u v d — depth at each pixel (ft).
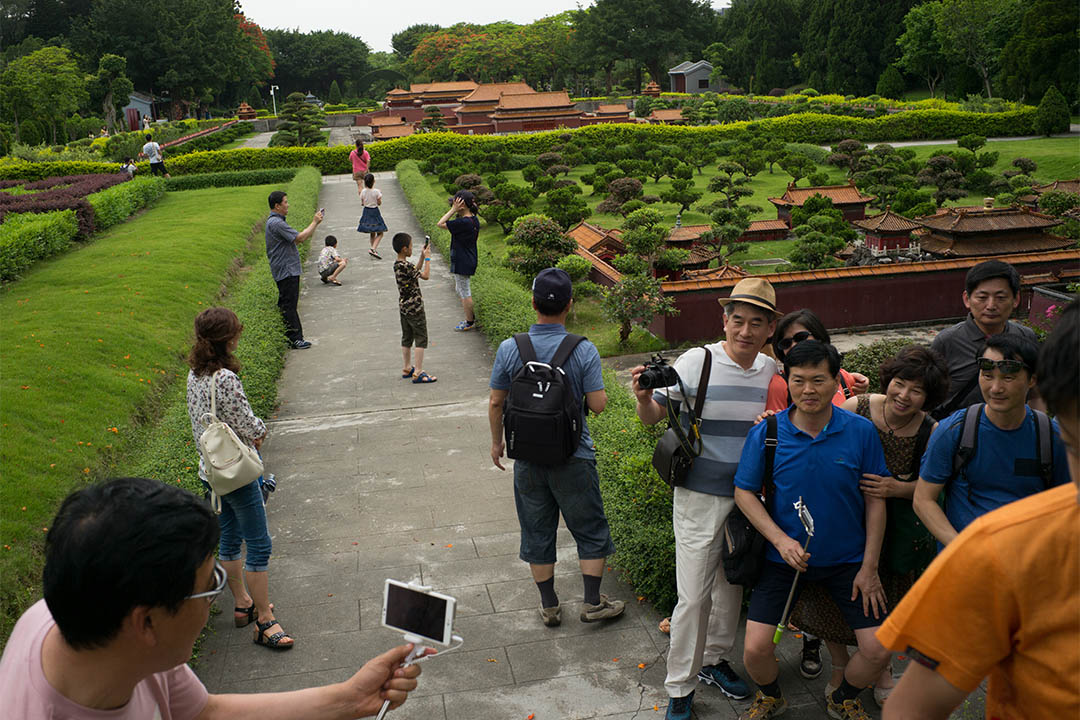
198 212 82.53
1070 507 4.43
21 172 141.08
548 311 14.90
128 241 64.23
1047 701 4.56
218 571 5.24
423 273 34.14
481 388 33.37
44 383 29.99
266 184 120.37
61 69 233.14
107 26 308.60
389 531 20.67
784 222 99.50
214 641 15.89
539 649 15.19
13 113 225.76
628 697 13.76
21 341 34.68
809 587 12.58
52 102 234.38
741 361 12.87
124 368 33.96
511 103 200.64
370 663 6.69
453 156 142.10
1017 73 206.90
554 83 379.96
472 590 17.53
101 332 36.86
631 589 17.16
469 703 13.73
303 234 39.60
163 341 38.68
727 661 13.85
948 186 121.39
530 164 138.00
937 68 254.68
